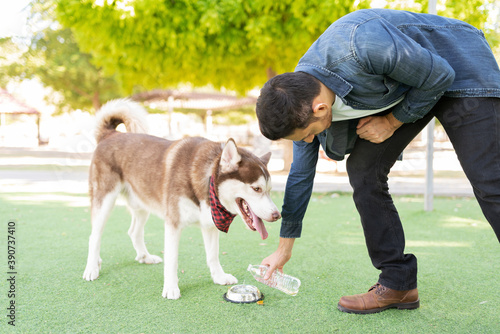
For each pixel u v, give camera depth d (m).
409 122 1.89
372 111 1.87
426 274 2.98
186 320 2.24
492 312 2.30
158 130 23.31
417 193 7.40
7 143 29.84
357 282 2.84
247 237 4.23
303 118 1.70
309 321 2.22
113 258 3.50
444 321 2.20
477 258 3.38
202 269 3.20
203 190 2.65
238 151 2.70
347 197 7.09
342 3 6.50
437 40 1.76
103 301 2.52
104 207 3.11
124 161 3.13
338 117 1.94
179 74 9.17
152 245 4.00
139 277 3.00
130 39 7.55
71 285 2.81
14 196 7.18
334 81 1.71
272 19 7.16
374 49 1.61
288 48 7.98
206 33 7.58
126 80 9.65
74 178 10.41
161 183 2.86
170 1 7.19
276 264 2.36
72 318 2.27
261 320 2.24
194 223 2.78
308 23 6.89
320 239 4.09
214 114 26.22
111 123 3.50
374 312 2.32
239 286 2.64
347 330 2.11
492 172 1.71
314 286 2.77
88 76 16.17
